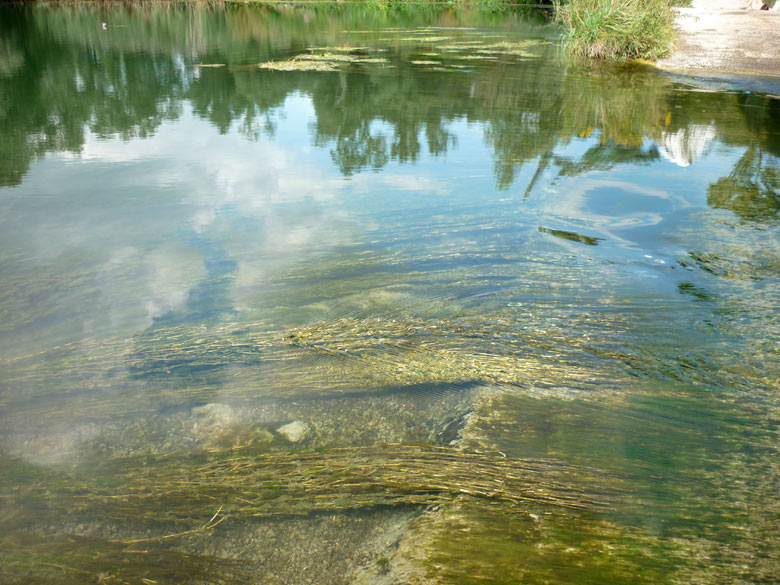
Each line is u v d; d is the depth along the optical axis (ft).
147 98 29.86
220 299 10.25
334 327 9.36
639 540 5.33
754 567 4.97
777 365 8.09
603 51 41.04
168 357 8.59
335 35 57.26
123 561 5.27
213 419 7.32
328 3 91.91
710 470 6.24
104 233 12.98
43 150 20.22
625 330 9.18
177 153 20.04
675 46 39.60
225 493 6.11
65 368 8.29
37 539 5.51
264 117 25.84
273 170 18.12
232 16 73.82
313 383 8.04
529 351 8.69
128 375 8.17
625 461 6.46
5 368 8.26
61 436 6.98
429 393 7.82
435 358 8.55
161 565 5.23
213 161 19.03
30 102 28.81
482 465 6.47
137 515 5.81
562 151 19.92
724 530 5.40
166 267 11.43
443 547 5.35
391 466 6.49
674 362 8.30
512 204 14.98
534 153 19.70
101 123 24.71
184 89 32.04
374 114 26.17
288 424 7.23
